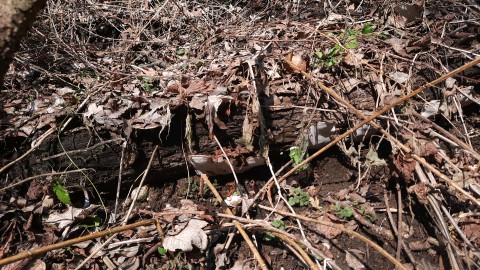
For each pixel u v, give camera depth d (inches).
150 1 140.4
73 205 95.2
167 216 91.8
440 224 83.0
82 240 77.4
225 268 88.1
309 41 107.7
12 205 90.7
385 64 101.6
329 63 100.8
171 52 125.5
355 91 99.3
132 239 90.7
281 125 97.6
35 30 112.3
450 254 80.0
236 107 94.7
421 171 87.2
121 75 105.7
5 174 90.7
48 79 106.3
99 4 137.8
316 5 139.4
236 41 121.4
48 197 92.4
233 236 91.0
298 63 101.2
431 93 100.7
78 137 92.0
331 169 102.1
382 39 110.7
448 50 104.7
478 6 116.2
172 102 93.5
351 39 106.5
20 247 89.4
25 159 90.8
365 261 88.6
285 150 100.9
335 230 91.6
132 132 92.5
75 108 93.2
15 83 104.3
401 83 98.7
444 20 110.3
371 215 94.3
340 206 95.8
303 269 88.5
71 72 111.0
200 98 93.7
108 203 98.0
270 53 104.9
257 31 123.6
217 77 100.0
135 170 95.9
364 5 134.7
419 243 90.4
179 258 88.4
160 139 94.3
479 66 103.0
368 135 100.4
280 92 97.4
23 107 96.5
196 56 119.7
